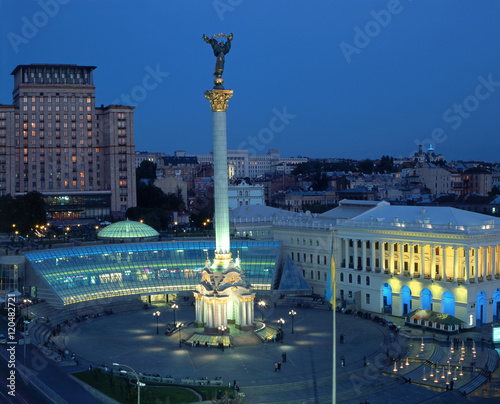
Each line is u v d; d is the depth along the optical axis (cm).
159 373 10656
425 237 14638
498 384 10481
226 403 9006
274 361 11425
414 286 14975
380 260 16050
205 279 13562
